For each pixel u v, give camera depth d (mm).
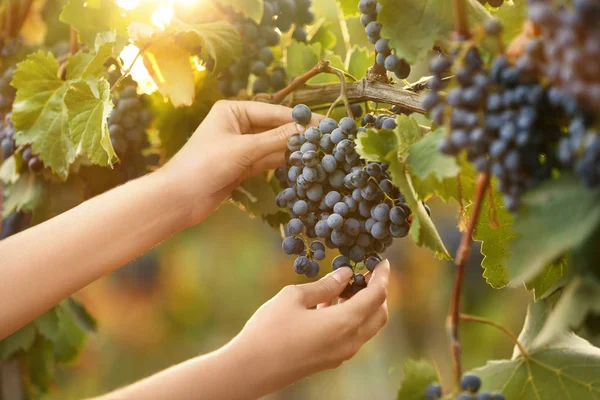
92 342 1518
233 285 3131
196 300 3213
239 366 911
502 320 2551
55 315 1239
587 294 758
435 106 797
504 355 2520
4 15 1264
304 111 963
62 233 992
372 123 968
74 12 1060
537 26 732
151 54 1036
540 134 748
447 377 2678
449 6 891
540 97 738
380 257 960
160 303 3299
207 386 904
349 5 1084
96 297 3219
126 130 1094
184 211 1016
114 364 3164
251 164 1019
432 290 2789
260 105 1029
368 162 915
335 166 919
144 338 3260
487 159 773
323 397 3205
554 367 920
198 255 3162
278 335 915
